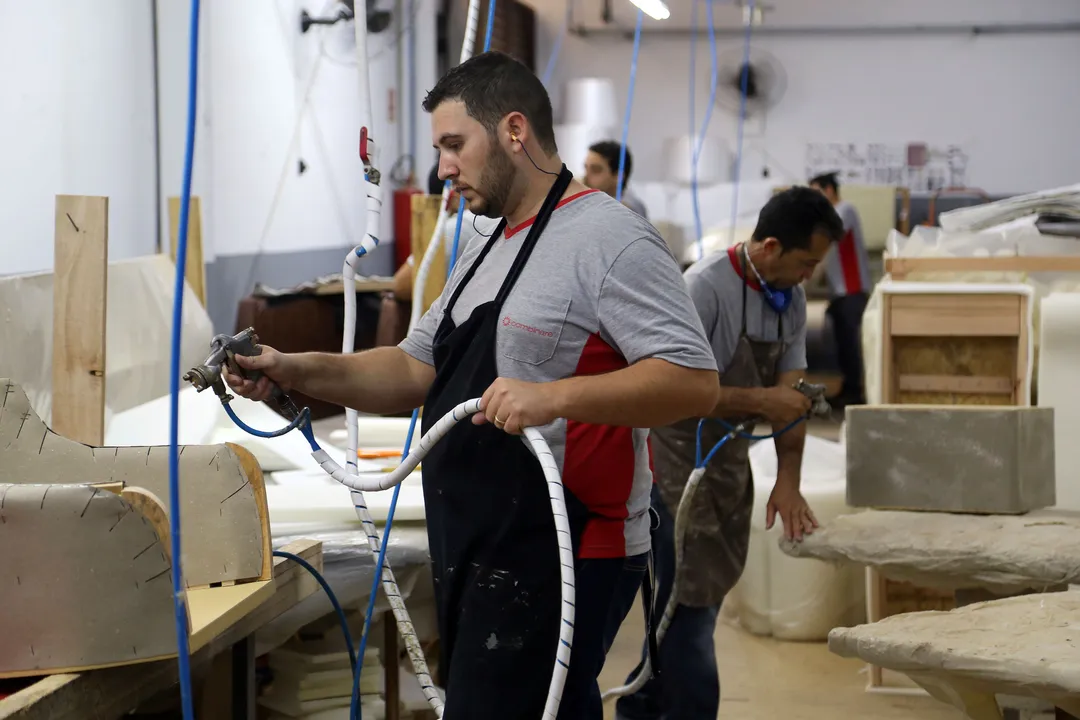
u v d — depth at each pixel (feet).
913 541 8.25
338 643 8.30
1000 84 34.09
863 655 6.36
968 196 33.73
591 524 5.31
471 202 5.40
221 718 7.08
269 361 5.53
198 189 17.16
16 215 12.50
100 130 14.40
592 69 35.55
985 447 8.77
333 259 24.26
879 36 34.32
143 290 11.37
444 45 31.12
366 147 6.03
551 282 5.18
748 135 34.96
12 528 4.54
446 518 5.41
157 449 5.68
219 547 5.58
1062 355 11.32
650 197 32.30
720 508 8.45
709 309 8.05
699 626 8.45
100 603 4.64
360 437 10.66
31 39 12.68
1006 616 6.54
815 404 8.25
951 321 10.52
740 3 34.47
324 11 22.45
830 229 7.85
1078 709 5.80
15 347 8.50
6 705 4.28
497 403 4.73
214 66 17.88
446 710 5.40
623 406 4.85
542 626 5.25
